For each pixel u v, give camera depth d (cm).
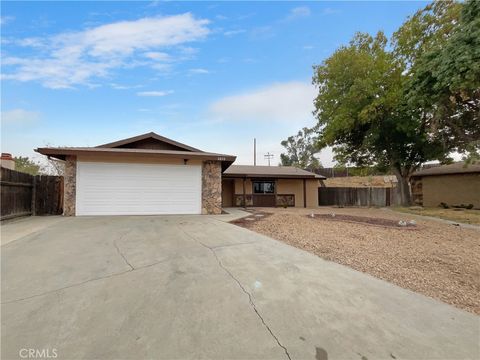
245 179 1812
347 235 661
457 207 1653
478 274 398
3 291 308
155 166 1038
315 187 1966
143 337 222
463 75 882
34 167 2023
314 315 261
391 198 2088
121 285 327
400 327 243
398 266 428
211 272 372
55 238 570
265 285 331
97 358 196
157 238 577
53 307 271
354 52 1572
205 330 234
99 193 986
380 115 1528
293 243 561
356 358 199
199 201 1079
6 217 821
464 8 948
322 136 1830
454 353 206
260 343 216
